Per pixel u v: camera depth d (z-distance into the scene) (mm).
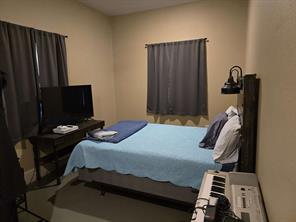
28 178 2963
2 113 1592
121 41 4777
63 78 3465
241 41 3785
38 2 3066
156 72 4402
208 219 981
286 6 810
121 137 2648
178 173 2029
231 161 1892
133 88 4832
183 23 4141
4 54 2557
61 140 2867
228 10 3789
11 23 2660
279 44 930
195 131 3072
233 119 2176
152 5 4129
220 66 3996
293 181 665
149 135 2869
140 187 2289
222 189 1328
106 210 2312
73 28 3752
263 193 1248
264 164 1246
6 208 1607
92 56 4266
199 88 4156
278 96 926
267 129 1187
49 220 2170
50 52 3207
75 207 2379
